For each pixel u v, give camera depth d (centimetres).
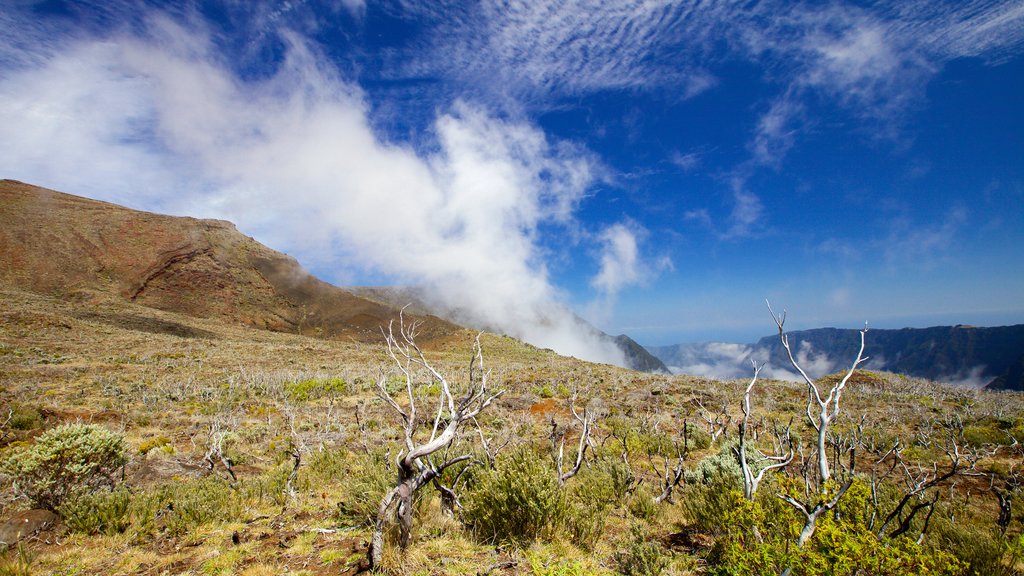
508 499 663
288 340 8069
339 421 2025
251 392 2956
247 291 11731
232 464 1262
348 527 707
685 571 564
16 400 2231
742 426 538
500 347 8619
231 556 598
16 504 842
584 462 1152
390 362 5212
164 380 3189
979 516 841
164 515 754
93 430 914
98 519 725
